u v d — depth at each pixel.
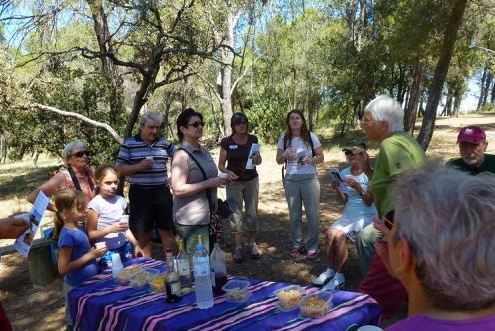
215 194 4.08
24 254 2.44
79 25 7.51
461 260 0.92
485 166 3.52
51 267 5.10
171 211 4.87
